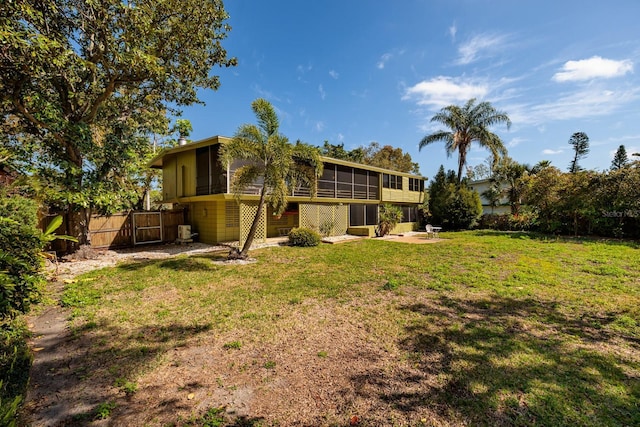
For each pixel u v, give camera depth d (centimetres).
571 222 1622
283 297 545
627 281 629
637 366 307
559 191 1580
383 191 1983
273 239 1448
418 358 327
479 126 2011
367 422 231
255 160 874
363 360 325
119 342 371
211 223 1352
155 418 238
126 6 782
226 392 272
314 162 925
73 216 963
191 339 379
